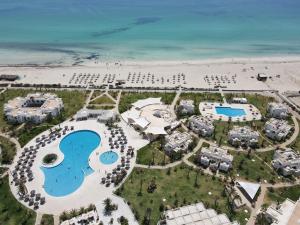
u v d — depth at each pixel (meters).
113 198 171.00
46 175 187.25
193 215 156.12
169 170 189.75
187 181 182.62
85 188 178.12
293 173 190.88
